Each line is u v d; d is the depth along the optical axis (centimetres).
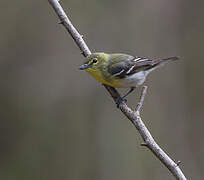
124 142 1614
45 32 1647
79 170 1634
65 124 1661
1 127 1670
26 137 1677
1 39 1630
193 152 1609
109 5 1656
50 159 1658
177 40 1689
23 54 1647
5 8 1627
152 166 1570
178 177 700
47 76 1658
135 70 972
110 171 1605
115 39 1644
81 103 1658
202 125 1631
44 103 1666
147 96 1645
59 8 884
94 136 1644
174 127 1636
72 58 1656
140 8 1669
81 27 1631
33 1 1639
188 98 1666
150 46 1656
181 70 1689
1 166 1661
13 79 1655
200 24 1703
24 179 1661
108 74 952
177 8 1691
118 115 1642
